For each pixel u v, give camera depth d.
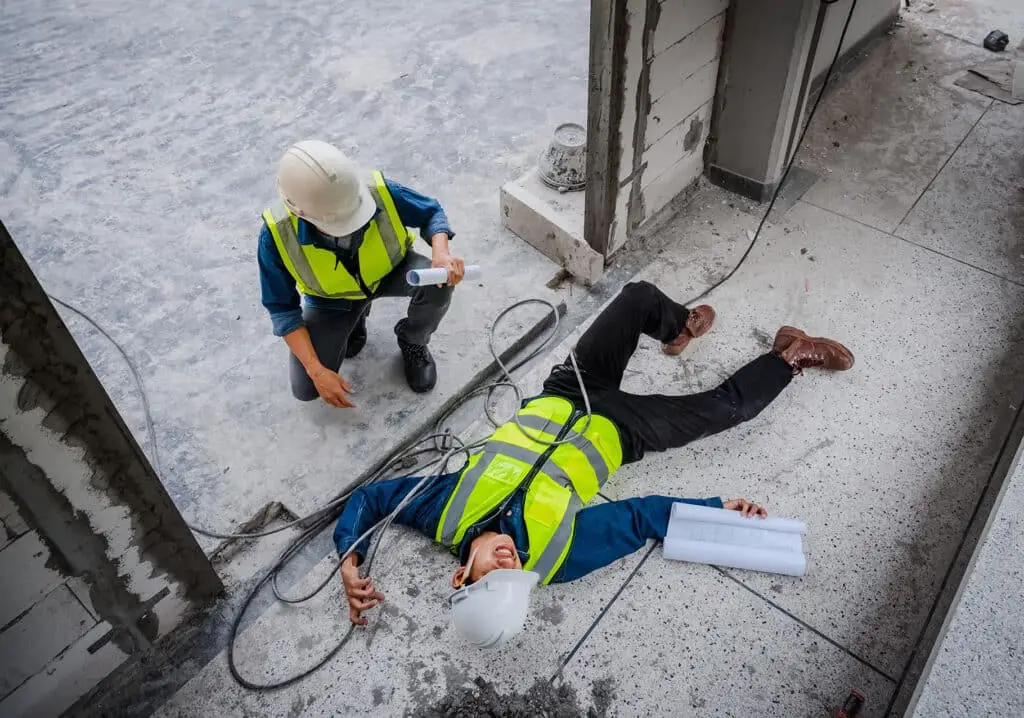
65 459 1.55
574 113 3.82
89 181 3.62
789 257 3.07
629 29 2.38
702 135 3.18
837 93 3.82
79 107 4.08
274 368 2.79
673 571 2.18
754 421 2.53
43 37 4.62
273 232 2.13
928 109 3.70
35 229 3.39
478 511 2.02
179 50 4.45
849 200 3.29
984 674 1.55
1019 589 1.66
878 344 2.73
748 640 2.04
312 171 1.96
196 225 3.38
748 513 2.22
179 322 2.97
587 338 2.36
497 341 2.81
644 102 2.66
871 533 2.24
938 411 2.52
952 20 4.25
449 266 2.27
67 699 1.92
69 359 1.45
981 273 2.96
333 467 2.47
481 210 3.34
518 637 2.05
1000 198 3.25
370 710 1.95
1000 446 2.42
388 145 3.70
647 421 2.27
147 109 4.04
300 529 2.33
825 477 2.38
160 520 1.84
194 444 2.55
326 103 3.99
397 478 2.41
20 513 1.53
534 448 2.10
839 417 2.53
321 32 4.52
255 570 2.24
